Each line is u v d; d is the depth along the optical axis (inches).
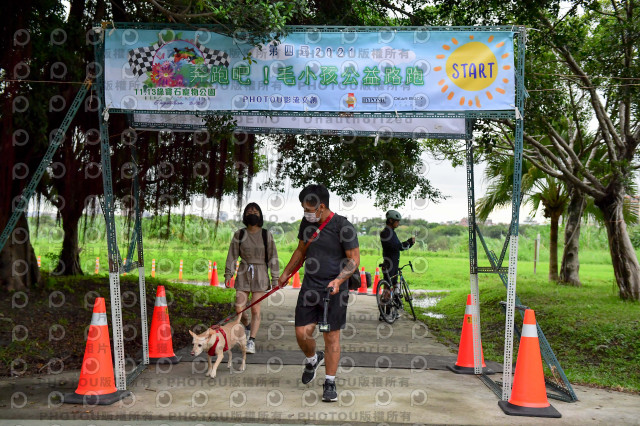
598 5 398.9
